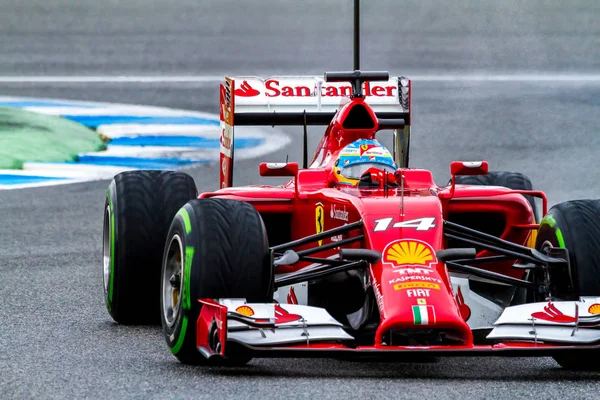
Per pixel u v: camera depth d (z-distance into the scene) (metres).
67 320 29.89
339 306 27.33
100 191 55.59
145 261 28.98
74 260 39.88
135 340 27.25
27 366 23.92
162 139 71.25
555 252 24.61
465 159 64.19
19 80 106.62
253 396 20.86
